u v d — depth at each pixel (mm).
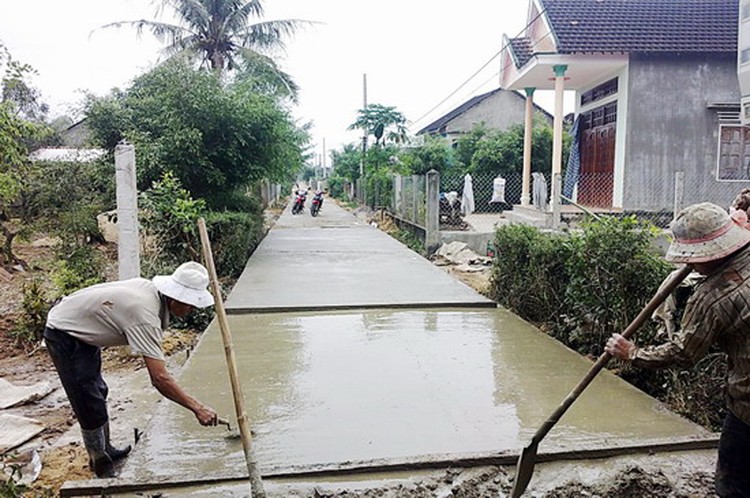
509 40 15516
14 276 11078
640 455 3490
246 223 10914
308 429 3818
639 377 4930
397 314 7020
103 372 5617
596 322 5496
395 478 3225
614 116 14188
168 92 10828
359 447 3555
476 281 9867
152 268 7566
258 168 11711
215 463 3365
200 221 4121
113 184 10547
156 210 8016
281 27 19344
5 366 5863
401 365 5125
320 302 7414
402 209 17422
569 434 3715
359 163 33938
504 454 3387
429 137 24609
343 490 3096
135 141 10188
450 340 5902
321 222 21281
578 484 3191
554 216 9141
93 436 3480
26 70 7406
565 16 13859
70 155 12484
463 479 3232
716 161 13133
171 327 6930
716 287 2408
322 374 4895
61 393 5160
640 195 13125
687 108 13039
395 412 4102
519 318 6840
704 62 12961
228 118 10953
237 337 6035
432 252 13234
